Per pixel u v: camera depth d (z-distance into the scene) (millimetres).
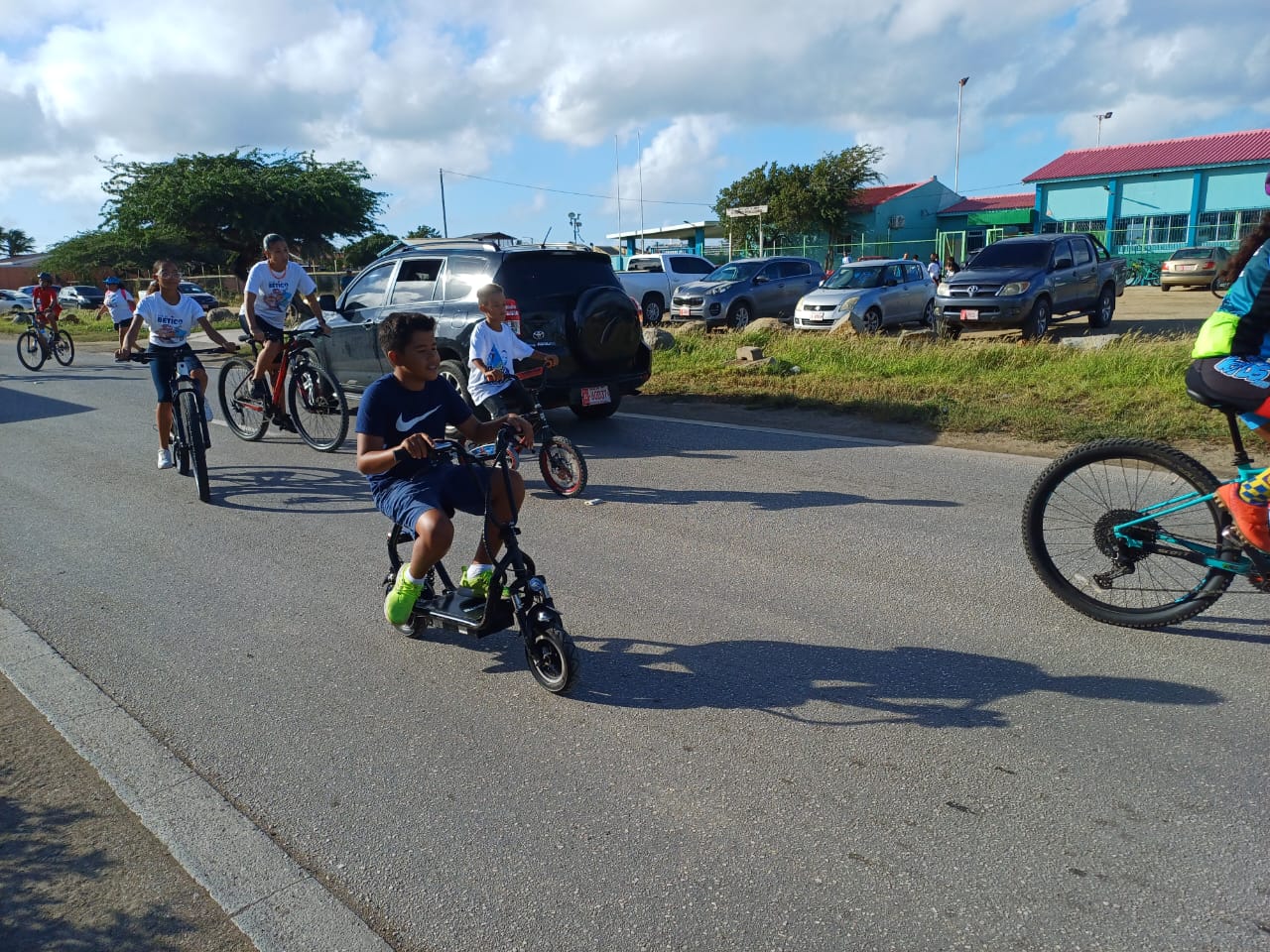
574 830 3062
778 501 6770
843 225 44250
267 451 9008
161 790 3381
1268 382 3697
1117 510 4348
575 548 5875
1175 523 4199
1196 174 38156
